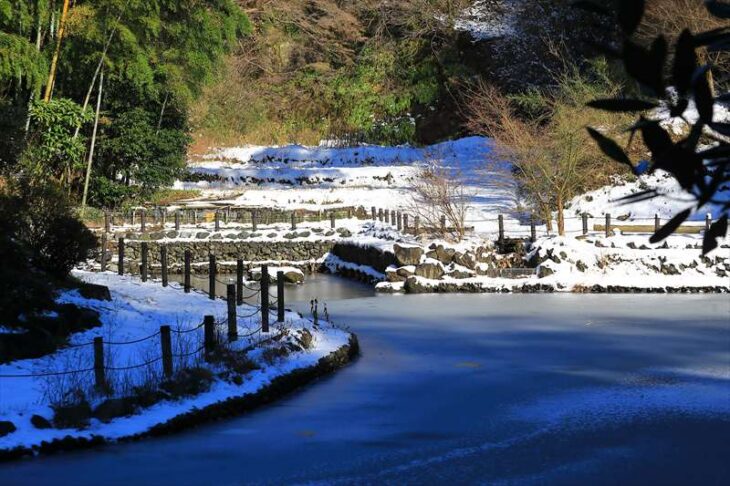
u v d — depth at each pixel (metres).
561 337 20.86
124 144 41.38
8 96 38.62
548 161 34.44
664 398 15.05
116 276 25.94
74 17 36.81
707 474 11.12
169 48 42.25
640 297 27.58
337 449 12.30
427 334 21.56
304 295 30.02
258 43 62.81
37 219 20.14
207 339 15.56
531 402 14.91
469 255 30.91
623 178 39.28
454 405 14.77
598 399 15.05
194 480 10.88
